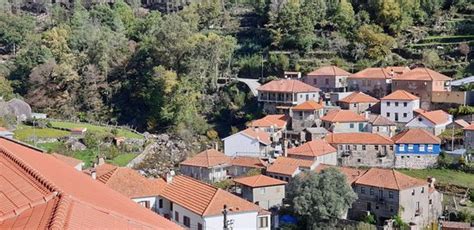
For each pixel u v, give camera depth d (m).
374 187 62.03
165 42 109.12
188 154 89.75
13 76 117.38
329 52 121.12
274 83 103.50
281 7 132.00
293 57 118.94
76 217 15.24
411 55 118.38
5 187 18.39
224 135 102.75
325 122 90.62
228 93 110.19
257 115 103.12
